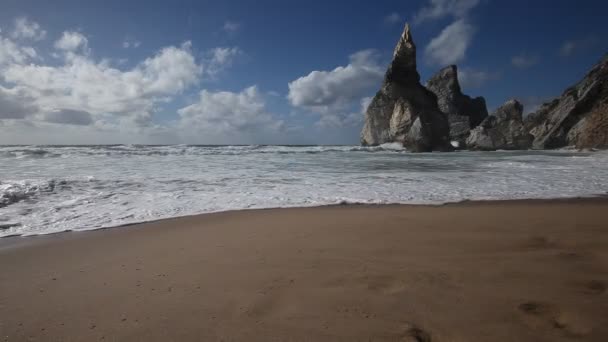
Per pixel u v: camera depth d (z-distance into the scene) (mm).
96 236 4398
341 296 2441
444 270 2922
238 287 2648
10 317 2242
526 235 4121
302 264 3160
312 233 4375
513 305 2232
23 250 3779
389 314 2156
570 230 4359
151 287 2695
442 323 2027
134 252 3686
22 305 2420
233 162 16781
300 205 6598
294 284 2682
